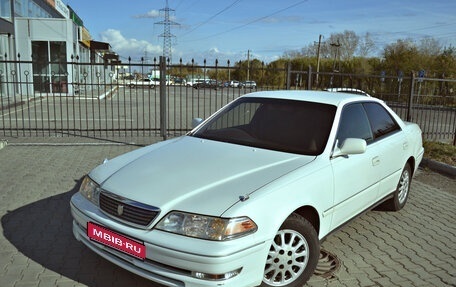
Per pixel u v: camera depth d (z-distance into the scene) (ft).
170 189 9.82
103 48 116.67
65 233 13.94
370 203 14.24
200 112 58.90
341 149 12.14
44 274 11.23
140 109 61.00
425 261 12.92
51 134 33.71
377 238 14.57
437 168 25.59
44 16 96.37
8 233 13.79
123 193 9.93
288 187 10.18
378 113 15.60
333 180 11.62
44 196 17.58
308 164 11.31
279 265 10.11
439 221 16.51
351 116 13.82
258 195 9.57
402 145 16.01
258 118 14.05
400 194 17.21
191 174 10.55
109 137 32.96
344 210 12.44
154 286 10.78
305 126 13.03
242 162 11.31
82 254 12.46
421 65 137.08
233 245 8.78
